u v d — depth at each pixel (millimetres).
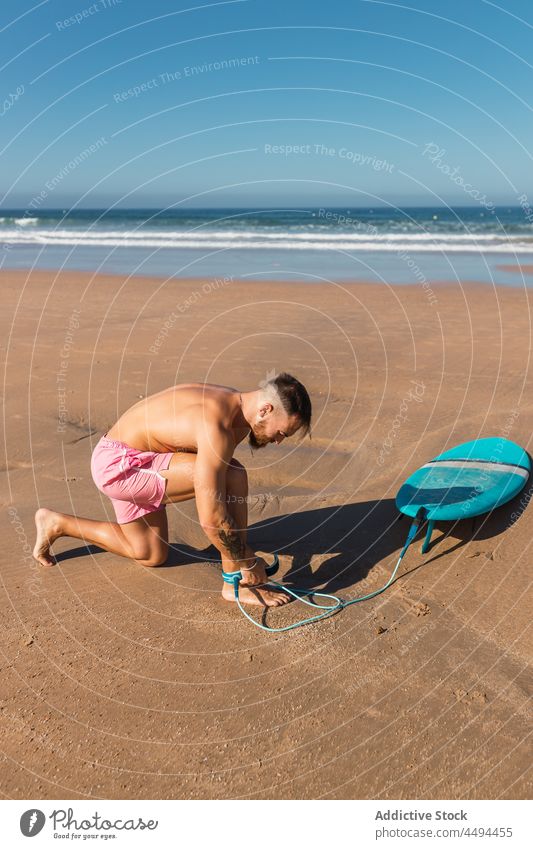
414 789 2033
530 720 2244
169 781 2096
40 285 12883
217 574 3203
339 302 10273
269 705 2363
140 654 2639
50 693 2443
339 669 2523
